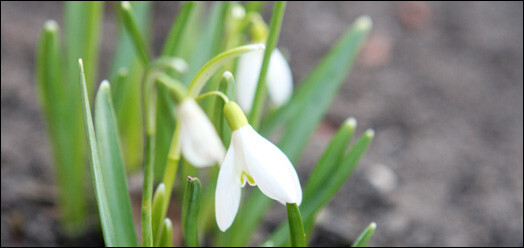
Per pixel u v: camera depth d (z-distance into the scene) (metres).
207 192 0.35
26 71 0.46
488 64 0.53
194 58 0.35
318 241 0.38
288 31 0.54
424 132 0.46
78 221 0.37
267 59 0.29
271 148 0.25
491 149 0.45
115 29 0.51
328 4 0.57
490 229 0.39
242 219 0.34
